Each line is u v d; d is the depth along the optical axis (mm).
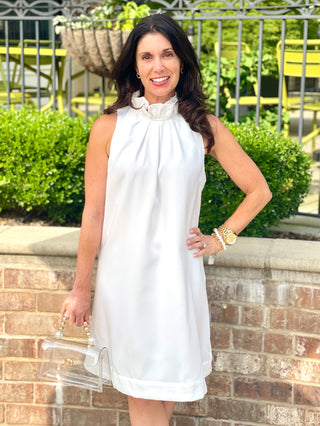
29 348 3422
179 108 2553
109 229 2580
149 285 2551
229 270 3199
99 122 2561
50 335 3393
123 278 2557
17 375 3459
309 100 6805
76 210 4336
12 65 7535
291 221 4691
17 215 4395
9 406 3504
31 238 3383
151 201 2486
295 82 10320
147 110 2498
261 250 3203
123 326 2582
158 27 2396
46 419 3500
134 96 2564
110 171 2525
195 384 2617
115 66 2549
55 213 4266
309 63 5434
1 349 3436
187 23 9500
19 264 3346
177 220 2504
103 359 2688
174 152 2492
